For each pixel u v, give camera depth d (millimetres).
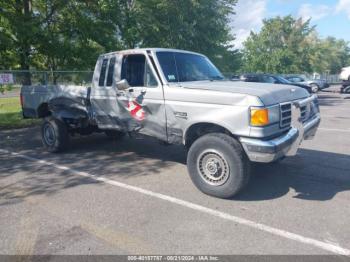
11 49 13023
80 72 14750
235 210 4262
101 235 3664
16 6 13266
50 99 7418
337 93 28625
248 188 5031
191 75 5652
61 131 7191
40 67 15039
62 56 14289
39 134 9852
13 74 13508
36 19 13406
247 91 4422
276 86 4918
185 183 5305
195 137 5180
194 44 21578
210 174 4672
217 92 4566
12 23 12047
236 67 29609
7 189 5125
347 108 16500
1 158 7012
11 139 9094
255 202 4516
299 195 4750
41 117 7977
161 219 4031
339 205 4391
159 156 7027
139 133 5727
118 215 4156
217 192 4605
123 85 5230
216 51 23469
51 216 4152
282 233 3658
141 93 5457
